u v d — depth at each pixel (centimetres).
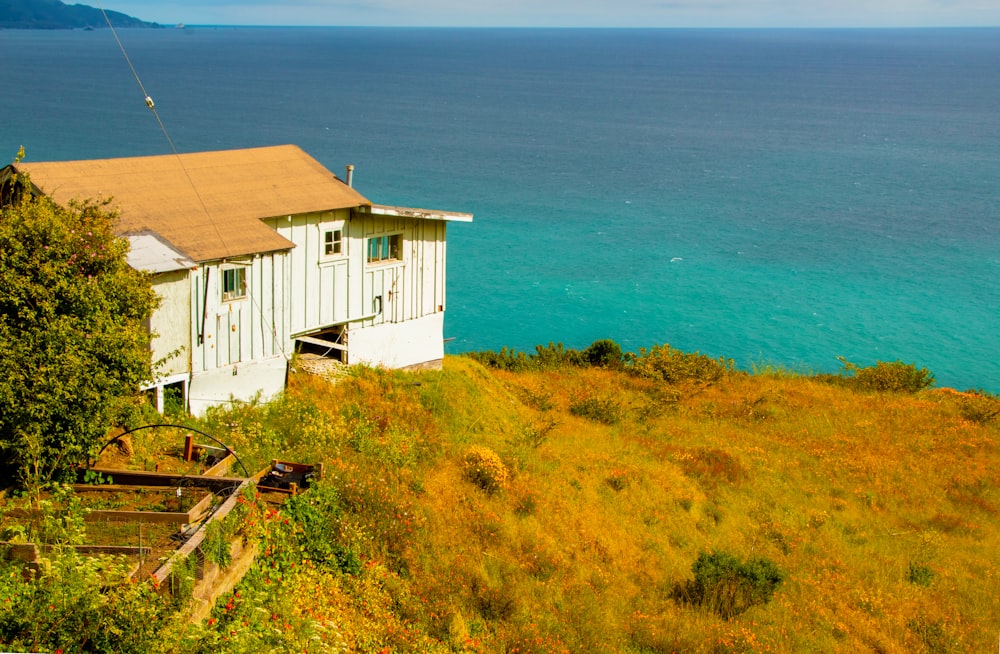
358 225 2634
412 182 12219
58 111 17975
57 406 1492
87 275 1628
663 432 2997
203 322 2216
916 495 2636
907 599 2052
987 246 8962
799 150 16812
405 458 2197
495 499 2147
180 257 2117
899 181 13250
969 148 17362
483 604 1711
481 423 2630
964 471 2820
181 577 1253
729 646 1741
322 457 2016
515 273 7450
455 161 14425
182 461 1867
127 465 1773
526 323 6128
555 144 17062
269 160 2717
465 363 3164
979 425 3319
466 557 1841
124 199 2333
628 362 3978
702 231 9425
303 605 1477
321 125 18850
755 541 2255
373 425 2336
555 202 11006
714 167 14450
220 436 2042
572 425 2938
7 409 1459
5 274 1503
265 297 2391
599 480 2447
